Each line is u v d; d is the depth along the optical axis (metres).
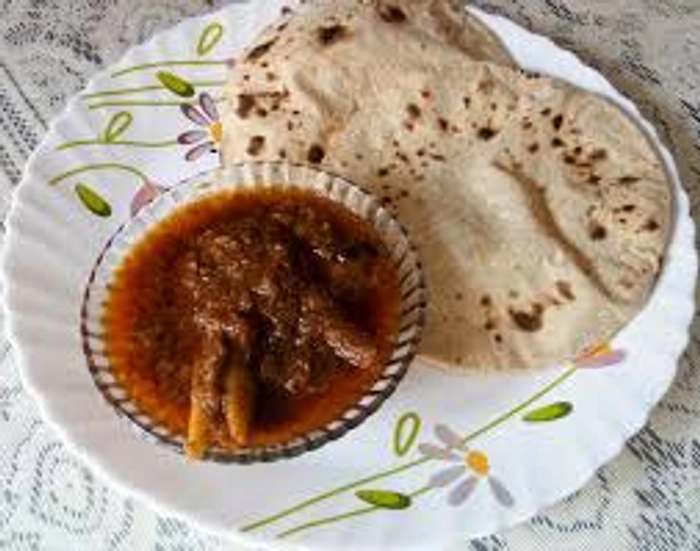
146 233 0.31
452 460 0.27
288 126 0.32
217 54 0.36
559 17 0.38
